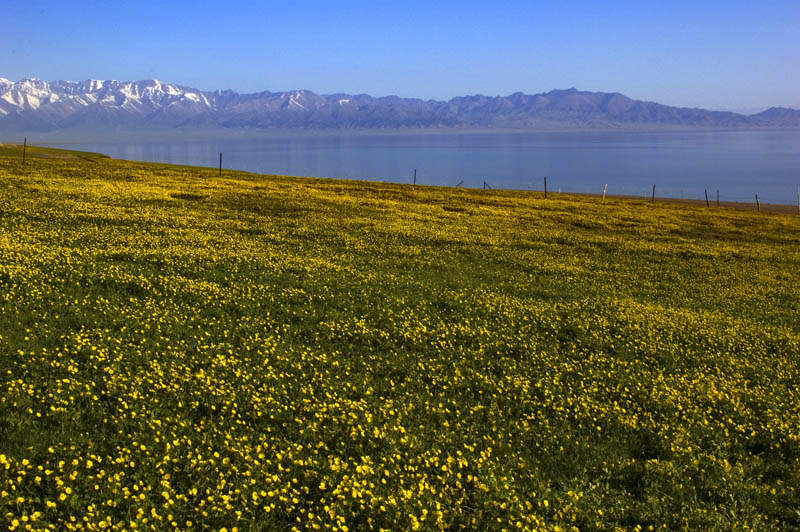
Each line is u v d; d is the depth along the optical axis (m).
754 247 61.28
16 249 27.11
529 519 11.05
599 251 50.31
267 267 30.58
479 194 99.69
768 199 176.75
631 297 33.06
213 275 27.50
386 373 18.50
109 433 12.73
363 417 14.89
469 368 19.48
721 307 32.81
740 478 13.55
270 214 54.34
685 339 24.80
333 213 58.19
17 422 12.44
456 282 32.41
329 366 18.42
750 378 21.44
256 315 22.59
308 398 15.74
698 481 13.41
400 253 40.53
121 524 9.51
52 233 33.12
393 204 71.25
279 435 13.74
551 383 18.78
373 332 22.03
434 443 14.23
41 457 11.34
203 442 12.74
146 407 14.09
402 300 26.67
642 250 52.38
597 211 83.44
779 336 26.84
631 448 15.08
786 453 15.59
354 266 34.09
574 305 28.97
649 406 17.75
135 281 24.47
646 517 11.78
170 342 18.47
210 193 64.12
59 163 82.31
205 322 20.91
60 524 9.60
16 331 17.30
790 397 19.55
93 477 10.84
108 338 17.75
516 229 59.72
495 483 12.39
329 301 25.58
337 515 10.67
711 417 17.23
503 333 23.45
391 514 10.83
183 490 11.02
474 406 16.72
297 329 21.42
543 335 23.84
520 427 15.65
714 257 51.81
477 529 10.96
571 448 14.88
